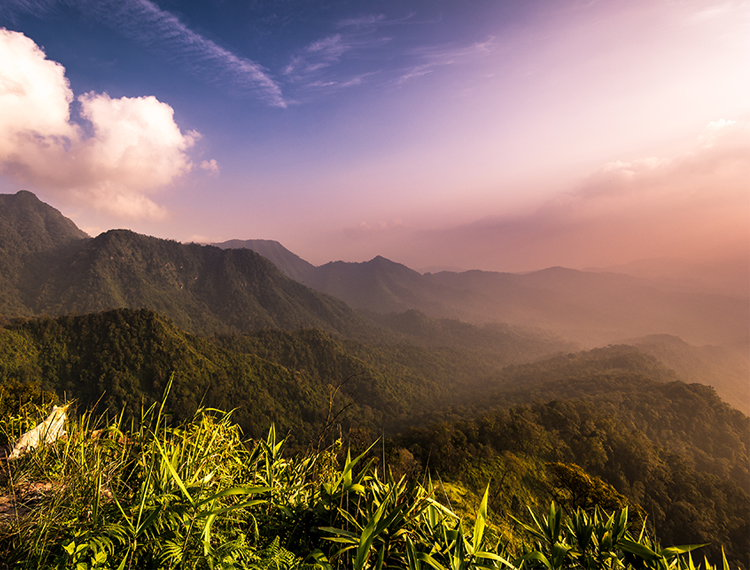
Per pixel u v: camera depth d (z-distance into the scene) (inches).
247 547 72.3
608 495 535.2
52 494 76.5
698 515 1769.2
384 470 95.2
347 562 81.0
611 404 3924.7
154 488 75.5
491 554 71.6
